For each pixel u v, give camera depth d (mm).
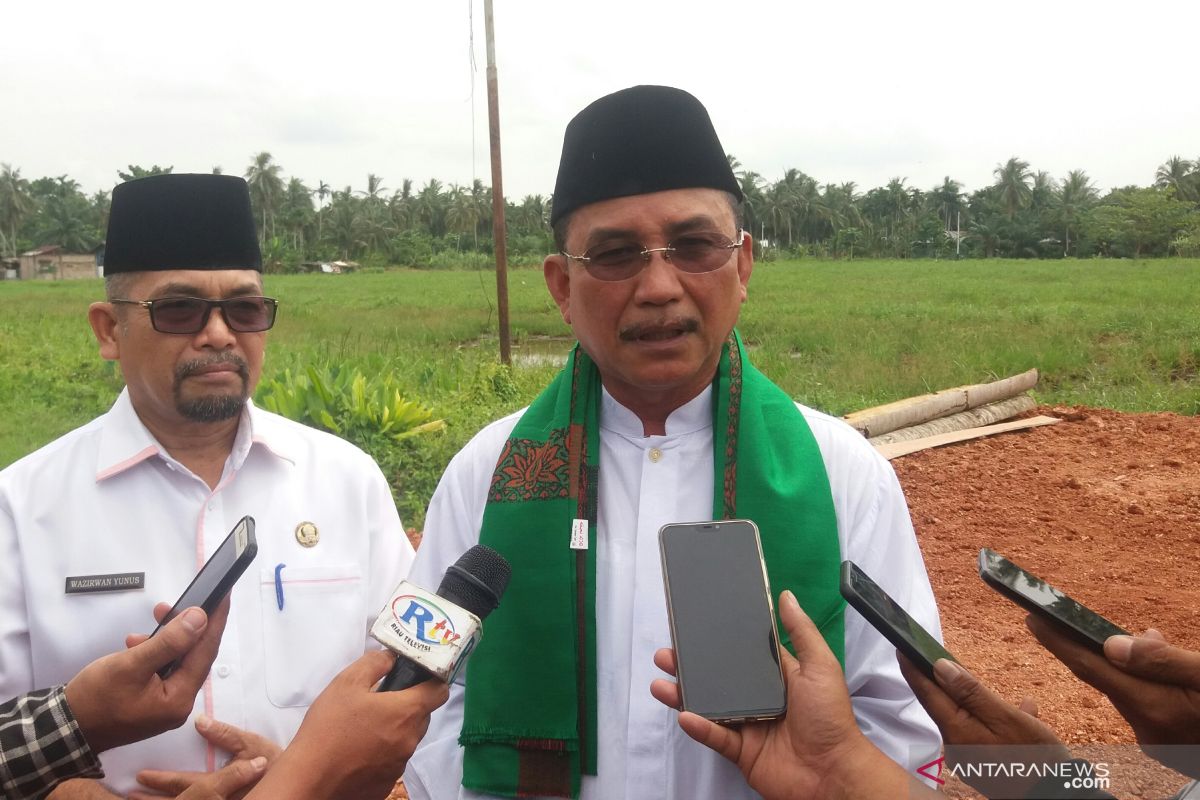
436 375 14109
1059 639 1483
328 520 2484
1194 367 15531
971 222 119188
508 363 15586
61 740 1770
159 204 2277
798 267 73562
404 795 3684
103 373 15141
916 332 20281
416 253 96125
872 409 10000
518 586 2055
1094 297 32312
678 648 1615
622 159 1915
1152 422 10727
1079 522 7449
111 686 1737
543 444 2156
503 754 1997
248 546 1687
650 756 1945
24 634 2271
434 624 1652
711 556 1682
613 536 2104
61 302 38906
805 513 2020
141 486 2369
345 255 104125
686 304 1953
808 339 20516
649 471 2115
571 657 1996
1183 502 7895
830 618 1966
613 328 1984
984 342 17750
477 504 2283
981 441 10023
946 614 5551
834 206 116875
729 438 2086
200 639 1781
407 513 7602
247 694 2311
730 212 2010
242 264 2359
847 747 1492
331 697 1652
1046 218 100375
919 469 8852
